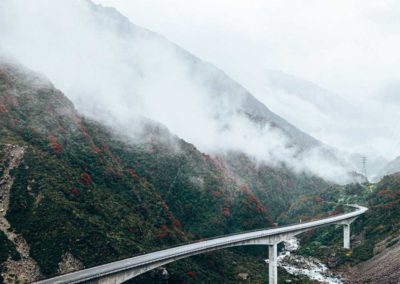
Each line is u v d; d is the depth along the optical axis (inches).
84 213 3809.1
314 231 7293.3
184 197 6348.4
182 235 4980.3
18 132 4426.7
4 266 2957.7
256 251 6176.2
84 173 4429.1
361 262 5285.4
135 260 3314.5
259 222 6796.3
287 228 5295.3
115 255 3508.9
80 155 4817.9
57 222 3435.0
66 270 3139.8
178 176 6579.7
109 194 4544.8
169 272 3969.0
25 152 3969.0
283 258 6240.2
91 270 2967.5
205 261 4729.3
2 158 3784.5
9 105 4726.9
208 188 6801.2
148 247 4042.8
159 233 4564.5
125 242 3764.8
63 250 3270.2
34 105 5009.8
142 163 6299.2
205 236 5821.9
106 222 3959.2
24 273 2977.4
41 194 3607.3
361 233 6274.6
